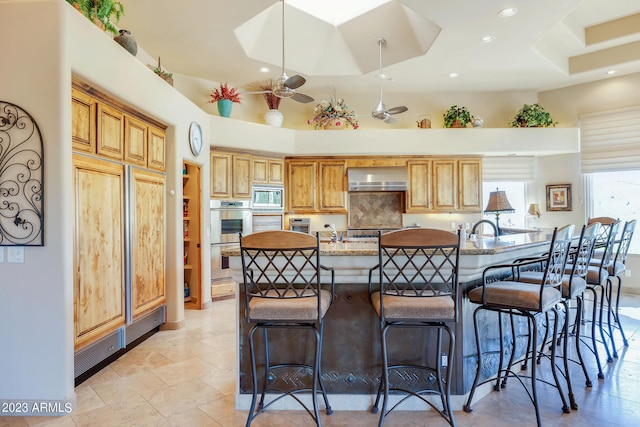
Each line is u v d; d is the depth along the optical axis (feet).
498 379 8.14
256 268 7.64
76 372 8.54
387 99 21.50
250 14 12.09
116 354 10.48
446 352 7.75
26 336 7.58
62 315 7.58
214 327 13.29
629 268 18.43
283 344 7.82
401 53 15.81
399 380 7.75
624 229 10.12
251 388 7.76
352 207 21.91
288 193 20.49
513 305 7.04
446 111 21.42
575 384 8.63
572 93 20.01
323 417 7.41
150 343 11.65
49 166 7.55
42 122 7.54
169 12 11.94
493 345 8.71
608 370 9.38
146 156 11.58
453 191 20.52
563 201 20.35
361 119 21.63
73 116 8.39
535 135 19.47
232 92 17.79
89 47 8.38
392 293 7.04
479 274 8.11
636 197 18.47
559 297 7.46
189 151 14.39
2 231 7.58
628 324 13.21
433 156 20.57
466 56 15.52
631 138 18.25
